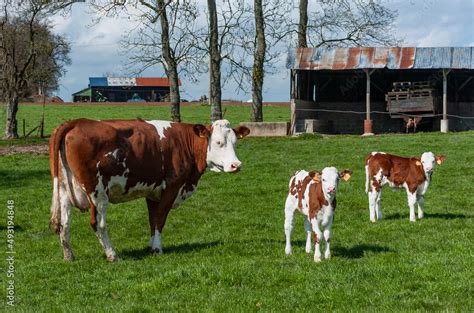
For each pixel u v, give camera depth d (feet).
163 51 125.70
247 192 72.33
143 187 44.37
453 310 30.01
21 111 233.14
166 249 47.55
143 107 256.11
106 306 32.71
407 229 51.62
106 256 43.75
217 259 41.98
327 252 40.19
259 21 132.57
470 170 81.20
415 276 35.83
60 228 43.16
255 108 133.80
